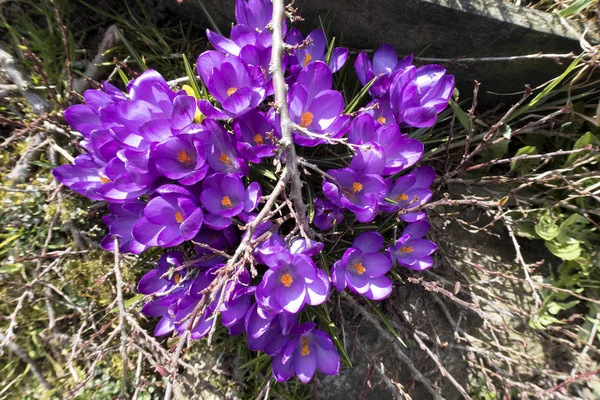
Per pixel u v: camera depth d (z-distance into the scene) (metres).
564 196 0.39
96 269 0.36
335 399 0.36
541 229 0.37
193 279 0.30
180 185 0.29
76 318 0.36
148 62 0.41
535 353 0.38
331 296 0.35
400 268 0.36
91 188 0.30
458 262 0.39
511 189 0.36
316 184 0.35
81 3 0.41
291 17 0.29
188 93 0.30
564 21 0.34
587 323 0.38
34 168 0.37
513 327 0.38
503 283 0.39
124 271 0.36
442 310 0.38
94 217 0.37
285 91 0.27
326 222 0.31
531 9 0.34
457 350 0.37
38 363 0.35
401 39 0.36
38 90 0.37
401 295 0.38
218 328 0.34
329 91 0.28
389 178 0.32
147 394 0.35
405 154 0.30
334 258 0.33
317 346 0.30
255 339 0.29
